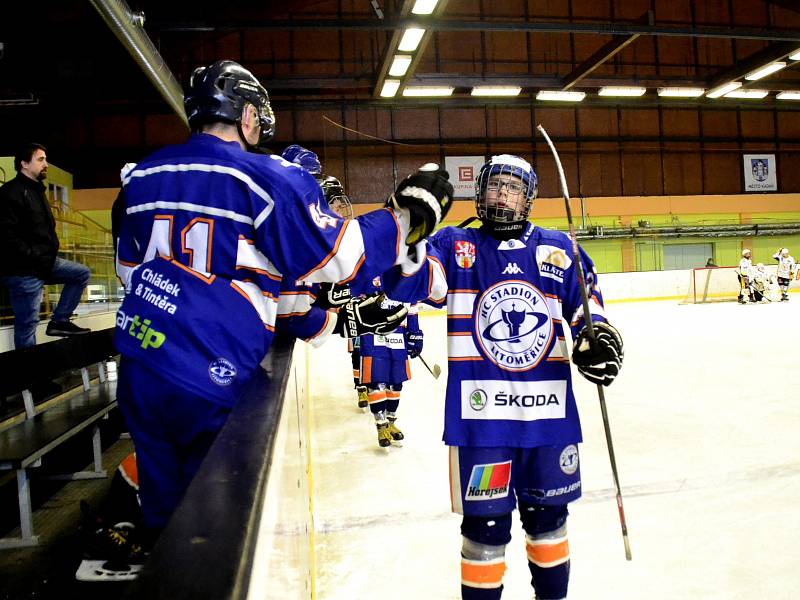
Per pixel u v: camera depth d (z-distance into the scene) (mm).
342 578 2471
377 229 1333
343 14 19016
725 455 3816
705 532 2740
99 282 8031
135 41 8578
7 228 3570
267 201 1256
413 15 12844
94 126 18953
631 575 2383
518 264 1964
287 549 885
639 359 7977
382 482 3650
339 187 3684
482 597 1852
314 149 20375
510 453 1886
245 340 1265
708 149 23203
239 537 480
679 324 12531
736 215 23453
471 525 1878
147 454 1264
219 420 1229
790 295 20984
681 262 23828
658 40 21156
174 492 1277
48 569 2199
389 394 4477
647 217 22797
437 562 2586
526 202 1972
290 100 20047
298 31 19266
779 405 5109
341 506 3268
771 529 2744
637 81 18438
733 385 6031
